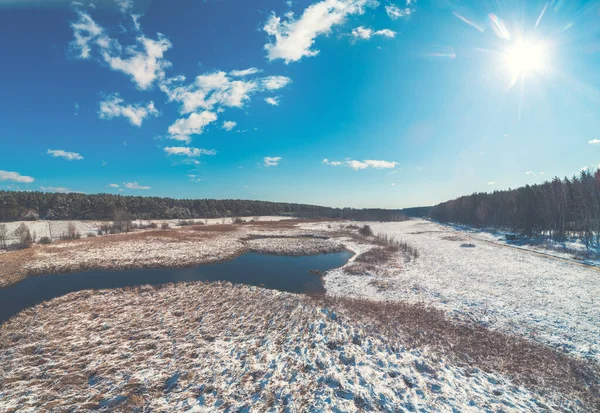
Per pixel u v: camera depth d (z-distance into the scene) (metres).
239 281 20.89
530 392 7.22
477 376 7.97
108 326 11.70
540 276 21.14
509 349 9.82
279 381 7.51
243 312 13.30
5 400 6.84
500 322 12.60
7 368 8.44
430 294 17.28
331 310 13.16
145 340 10.32
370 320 12.11
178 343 10.04
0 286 18.61
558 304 14.90
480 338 10.78
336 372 7.90
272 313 13.05
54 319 12.55
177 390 7.18
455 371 8.20
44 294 17.25
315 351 9.19
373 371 8.02
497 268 24.31
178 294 16.47
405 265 26.22
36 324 12.01
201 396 6.92
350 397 6.74
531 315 13.40
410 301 16.02
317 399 6.64
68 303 14.90
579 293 16.73
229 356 9.02
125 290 17.31
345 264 27.89
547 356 9.34
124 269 23.97
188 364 8.50
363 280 21.17
